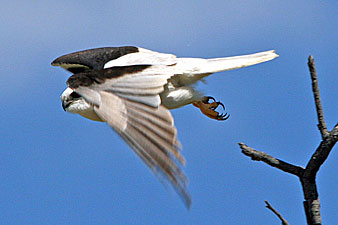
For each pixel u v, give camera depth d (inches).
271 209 283.4
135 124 281.9
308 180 288.5
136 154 262.4
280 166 294.2
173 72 384.2
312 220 283.4
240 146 298.5
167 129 268.8
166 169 242.4
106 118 303.1
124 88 327.9
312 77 290.7
